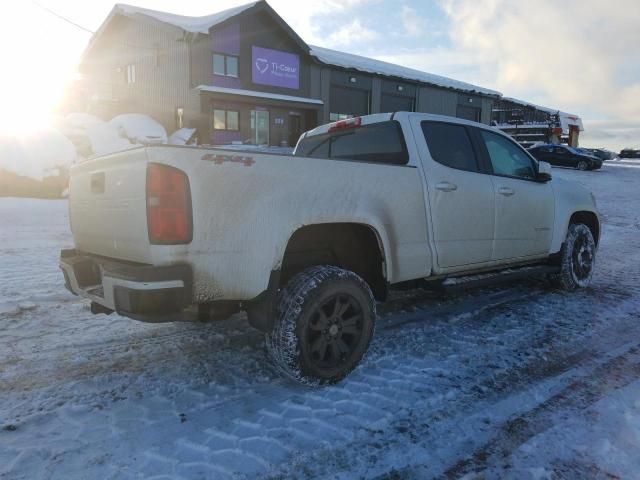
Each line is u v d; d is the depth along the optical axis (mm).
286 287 3154
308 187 3182
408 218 3781
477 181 4367
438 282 4191
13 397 3023
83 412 2875
